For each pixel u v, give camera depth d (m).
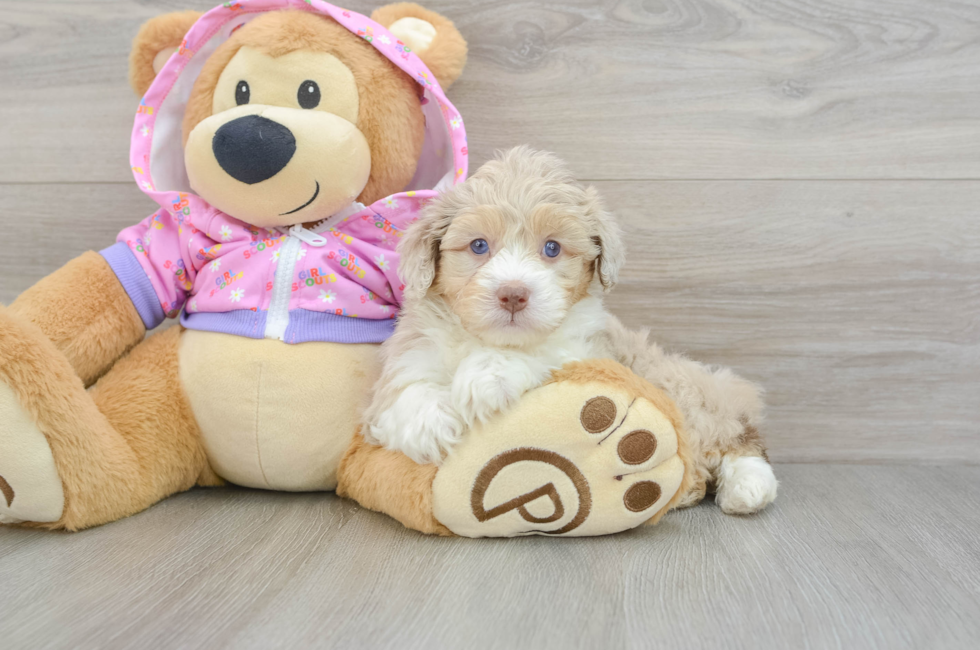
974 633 0.90
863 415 1.74
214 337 1.38
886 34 1.64
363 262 1.43
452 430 1.17
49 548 1.15
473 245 1.20
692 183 1.70
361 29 1.38
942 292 1.70
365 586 1.01
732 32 1.65
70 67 1.74
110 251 1.44
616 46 1.67
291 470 1.38
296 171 1.31
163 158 1.51
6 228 1.79
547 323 1.15
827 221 1.69
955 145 1.66
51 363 1.19
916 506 1.42
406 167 1.46
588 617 0.93
